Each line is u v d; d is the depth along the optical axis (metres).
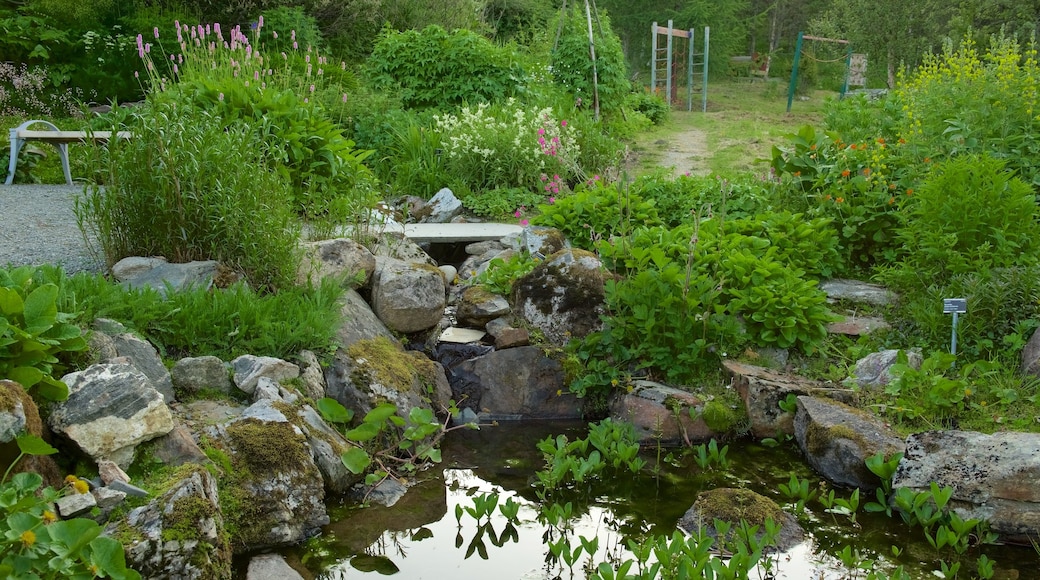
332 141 8.23
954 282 5.78
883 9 24.58
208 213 5.51
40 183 10.20
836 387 5.45
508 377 5.88
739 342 5.82
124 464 3.69
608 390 5.84
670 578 3.72
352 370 5.13
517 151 10.03
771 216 7.09
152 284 5.13
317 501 4.24
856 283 6.88
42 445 3.14
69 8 13.73
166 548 3.38
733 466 5.05
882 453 4.59
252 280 5.54
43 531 2.90
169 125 5.62
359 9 16.86
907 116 8.44
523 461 5.18
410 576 3.89
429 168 10.01
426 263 6.69
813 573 3.88
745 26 38.72
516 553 4.12
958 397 4.95
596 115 14.26
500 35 24.45
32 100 12.75
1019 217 6.06
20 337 3.53
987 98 7.91
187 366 4.45
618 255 6.30
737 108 22.69
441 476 4.96
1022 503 4.18
